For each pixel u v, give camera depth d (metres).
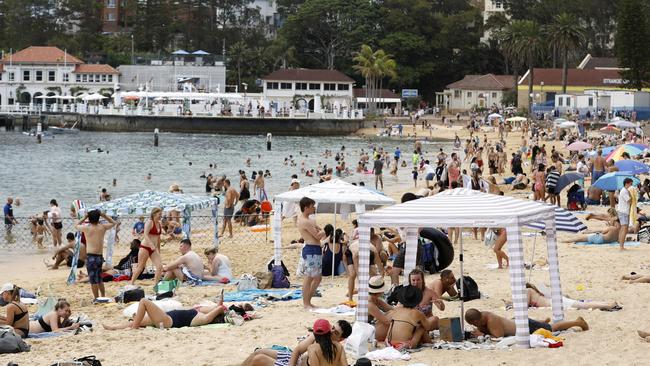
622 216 27.05
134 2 183.88
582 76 143.38
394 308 17.25
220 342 17.33
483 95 157.88
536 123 124.00
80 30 180.25
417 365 15.16
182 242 24.97
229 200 36.09
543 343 16.28
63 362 14.98
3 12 179.38
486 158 82.12
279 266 23.94
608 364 15.07
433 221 16.27
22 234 38.28
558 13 177.62
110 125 129.62
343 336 16.19
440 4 185.12
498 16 176.12
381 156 79.31
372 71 149.75
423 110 154.00
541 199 39.50
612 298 20.45
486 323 17.05
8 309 18.30
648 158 53.03
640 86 121.19
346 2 171.50
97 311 21.50
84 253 29.44
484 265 25.72
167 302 19.78
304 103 147.75
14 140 109.56
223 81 151.12
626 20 119.25
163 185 61.66
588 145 62.78
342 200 24.62
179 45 179.00
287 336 17.66
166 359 16.22
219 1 184.12
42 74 146.88
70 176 67.69
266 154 92.12
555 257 17.95
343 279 24.62
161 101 137.12
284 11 194.38
